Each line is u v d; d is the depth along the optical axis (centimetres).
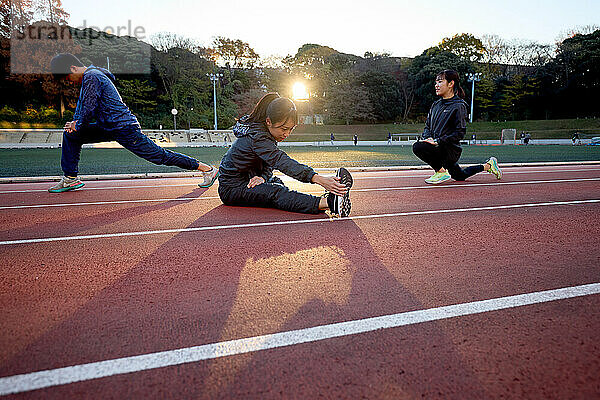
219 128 4938
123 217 354
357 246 264
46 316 160
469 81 5056
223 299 178
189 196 479
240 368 125
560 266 224
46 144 2750
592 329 149
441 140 541
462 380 118
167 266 223
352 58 5844
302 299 178
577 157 1366
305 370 124
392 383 117
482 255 245
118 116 443
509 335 144
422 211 386
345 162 1088
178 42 4841
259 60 5788
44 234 295
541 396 111
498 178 634
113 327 151
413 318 158
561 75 5269
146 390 114
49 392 113
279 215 364
